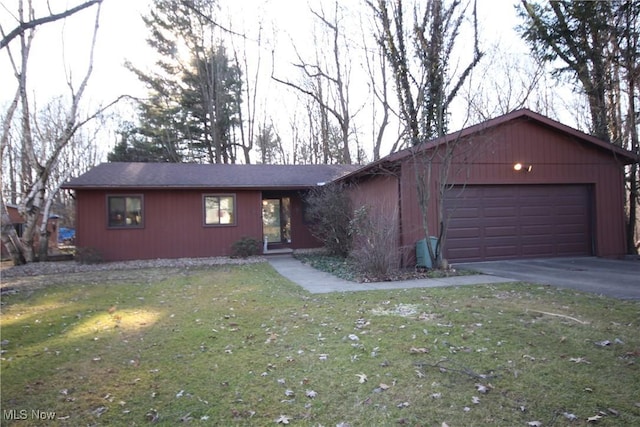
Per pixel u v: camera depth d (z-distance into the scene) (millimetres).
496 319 4922
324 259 12648
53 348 4457
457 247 10570
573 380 3203
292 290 7496
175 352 4191
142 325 5301
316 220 15180
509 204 11023
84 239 13078
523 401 2902
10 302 7145
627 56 11664
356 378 3377
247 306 6211
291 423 2732
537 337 4223
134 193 13578
